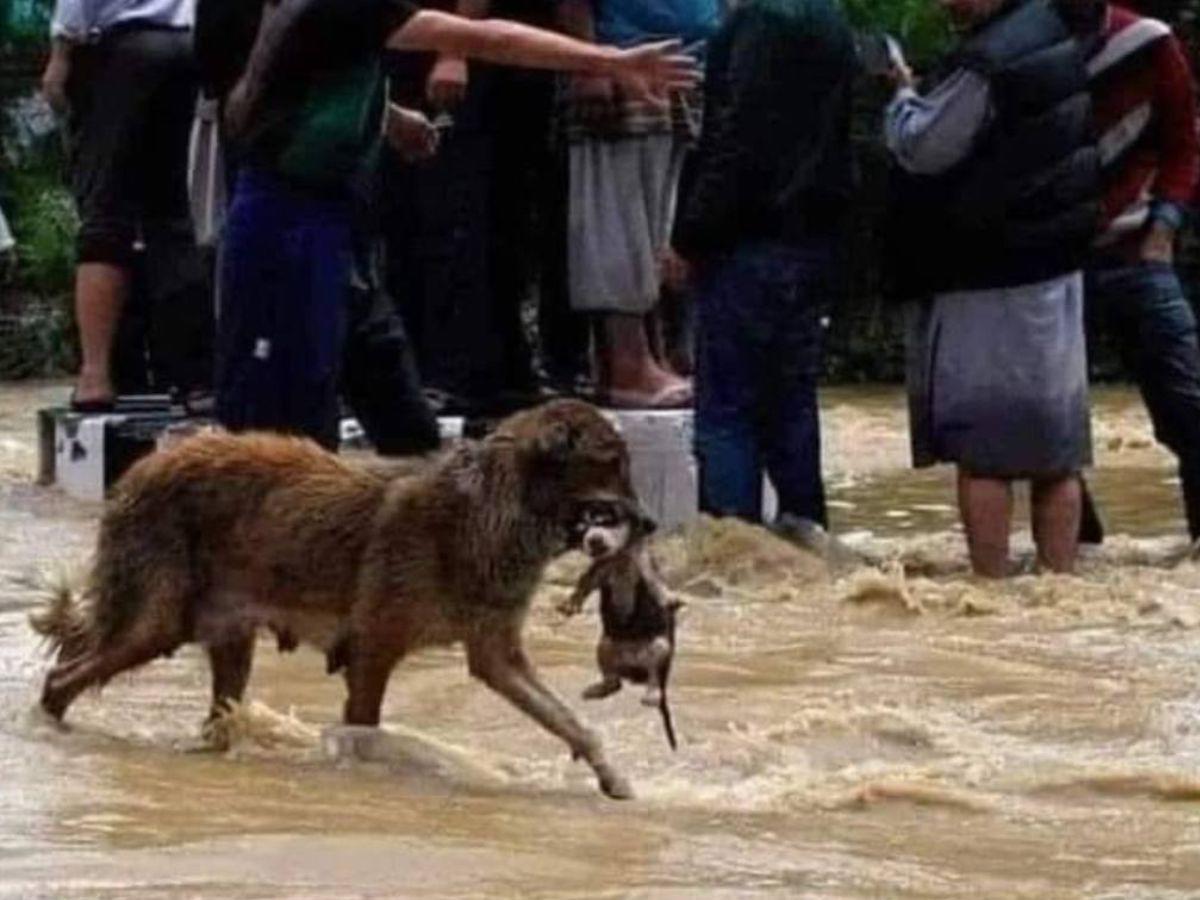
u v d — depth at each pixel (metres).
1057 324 15.14
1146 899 8.62
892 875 8.82
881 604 14.23
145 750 10.49
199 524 10.75
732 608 14.23
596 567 10.23
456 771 10.30
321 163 13.09
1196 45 28.55
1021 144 14.97
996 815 9.84
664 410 17.02
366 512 10.48
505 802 9.79
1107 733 11.27
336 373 13.36
